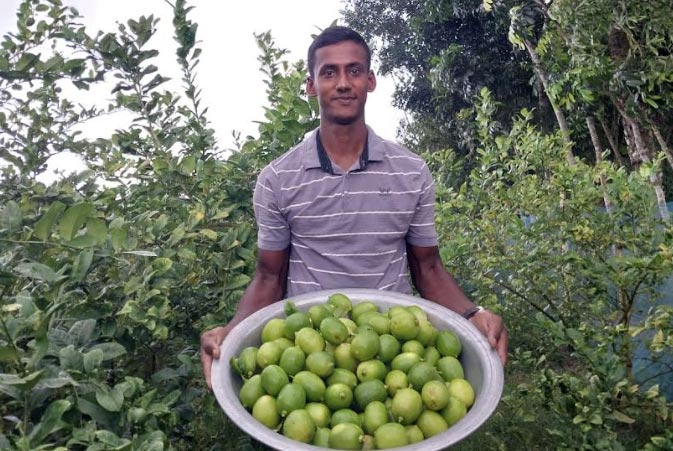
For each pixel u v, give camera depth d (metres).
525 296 4.43
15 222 2.17
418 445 1.65
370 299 2.39
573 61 5.24
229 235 3.13
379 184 2.54
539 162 4.90
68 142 3.66
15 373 1.86
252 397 1.96
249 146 4.10
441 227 4.91
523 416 3.47
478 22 12.67
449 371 2.08
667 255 2.95
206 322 3.02
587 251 3.80
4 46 3.27
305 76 4.08
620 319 3.60
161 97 3.92
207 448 3.15
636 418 3.28
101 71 3.43
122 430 1.91
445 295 2.69
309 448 1.64
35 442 1.63
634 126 5.07
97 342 2.42
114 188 3.67
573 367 4.53
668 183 9.08
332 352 2.14
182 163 3.40
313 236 2.60
